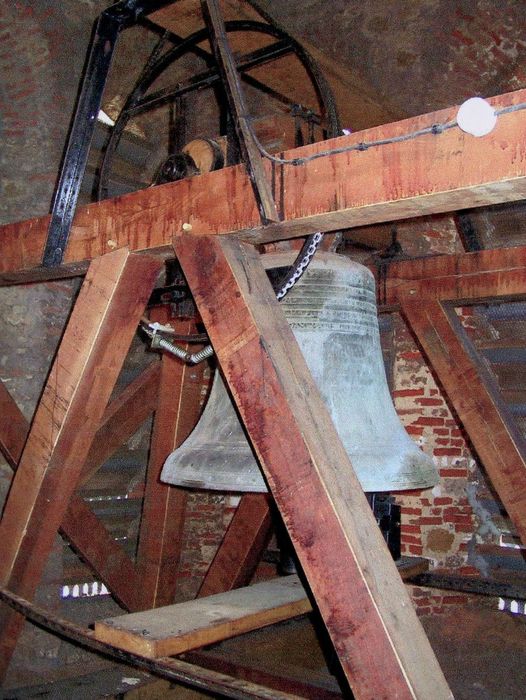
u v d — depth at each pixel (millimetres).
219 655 3059
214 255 1897
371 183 1630
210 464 2109
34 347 4445
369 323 2312
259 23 2305
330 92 2146
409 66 4727
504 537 4961
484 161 1459
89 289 2336
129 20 2428
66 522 4039
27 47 4492
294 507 1655
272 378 1726
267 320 1817
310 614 3381
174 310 2562
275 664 2959
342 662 1565
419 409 5000
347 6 4543
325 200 1709
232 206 1892
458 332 3734
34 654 4328
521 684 4113
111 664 4484
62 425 2383
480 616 4867
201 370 4352
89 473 4613
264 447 1722
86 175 4855
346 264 2287
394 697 1481
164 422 4297
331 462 1671
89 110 2457
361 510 1653
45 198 4523
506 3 4305
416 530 4953
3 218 4520
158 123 5078
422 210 1659
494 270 3621
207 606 2604
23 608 2500
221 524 5508
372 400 2242
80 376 2334
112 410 4645
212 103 4969
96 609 4941
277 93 2934
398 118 3055
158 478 4309
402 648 1498
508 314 4617
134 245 2199
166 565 4340
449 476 4965
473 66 4637
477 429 3586
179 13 2387
